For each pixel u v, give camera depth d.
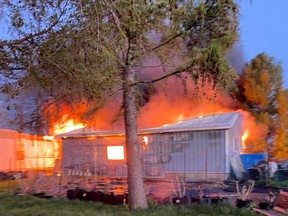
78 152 20.64
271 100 18.38
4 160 23.08
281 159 17.86
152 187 14.12
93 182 15.45
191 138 17.41
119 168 19.11
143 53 8.62
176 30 8.41
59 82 5.93
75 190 12.23
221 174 16.39
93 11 5.34
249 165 17.20
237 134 17.84
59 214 9.51
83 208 10.40
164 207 9.73
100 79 5.75
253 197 11.02
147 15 6.52
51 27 5.54
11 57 5.73
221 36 8.58
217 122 16.78
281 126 18.08
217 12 8.44
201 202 10.00
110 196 11.10
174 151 17.77
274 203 9.34
